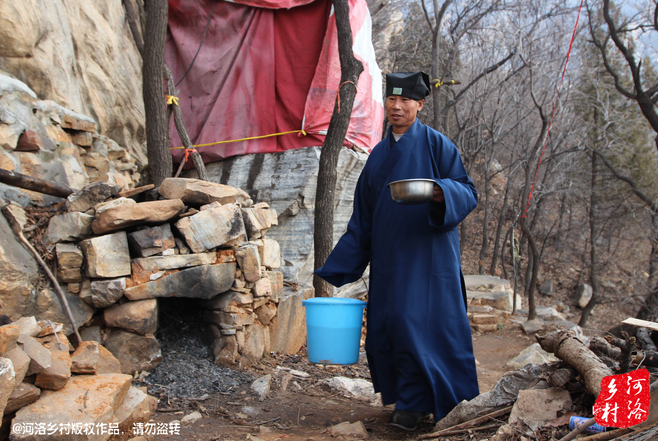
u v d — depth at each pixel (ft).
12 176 12.56
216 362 14.98
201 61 25.98
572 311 55.11
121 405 9.43
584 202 58.54
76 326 12.41
